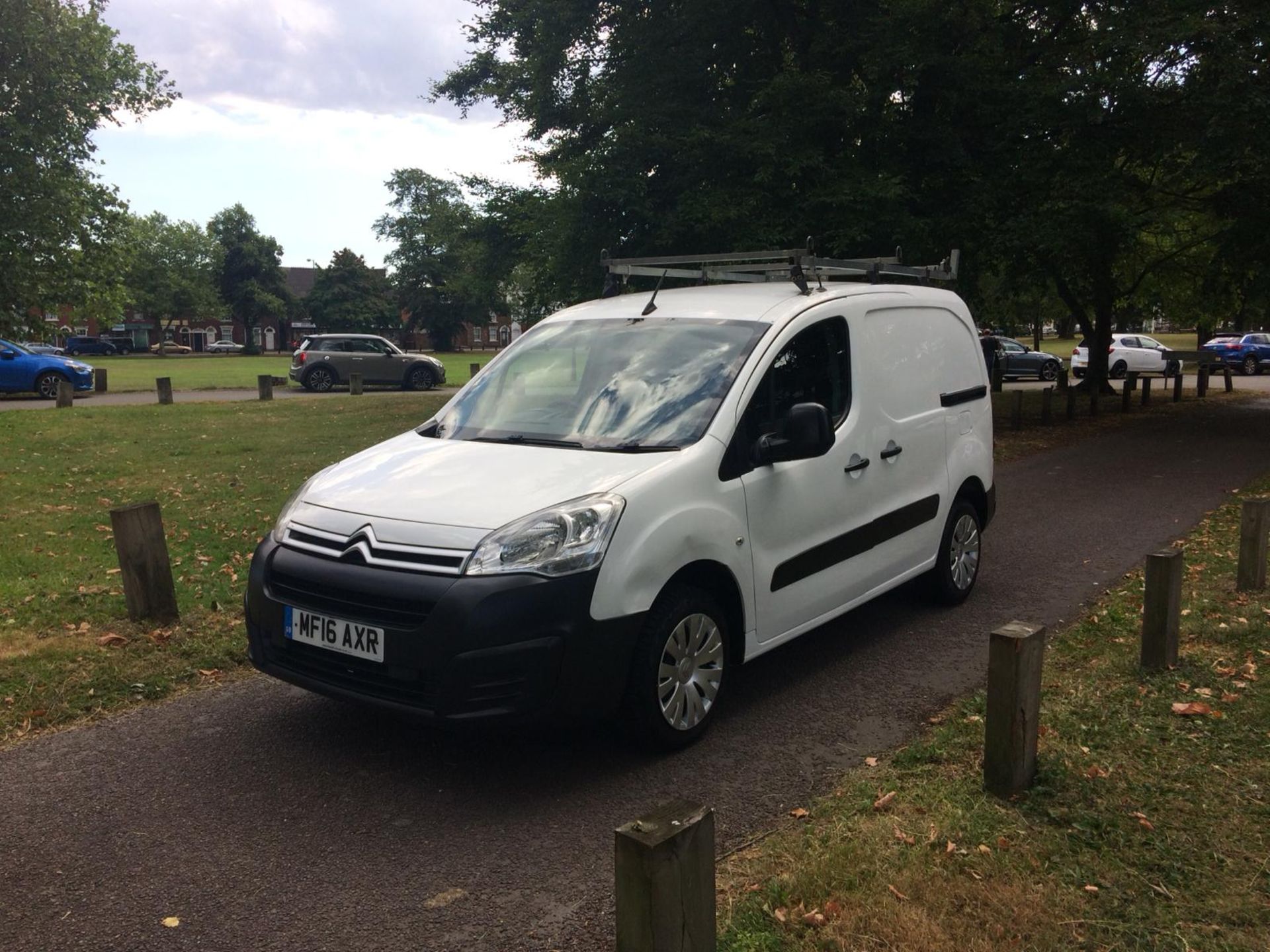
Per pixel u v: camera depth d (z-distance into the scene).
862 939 2.77
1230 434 16.84
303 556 3.96
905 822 3.44
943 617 6.13
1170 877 3.07
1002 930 2.80
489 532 3.69
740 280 6.32
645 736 4.00
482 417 4.85
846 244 13.46
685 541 4.00
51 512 9.09
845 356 5.21
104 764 4.04
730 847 3.35
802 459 4.64
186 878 3.20
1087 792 3.61
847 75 15.60
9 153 25.94
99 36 27.64
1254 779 3.72
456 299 90.88
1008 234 14.71
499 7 20.25
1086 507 10.00
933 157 15.23
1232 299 22.20
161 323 102.00
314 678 3.90
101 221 29.03
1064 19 17.02
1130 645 5.35
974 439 6.48
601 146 15.59
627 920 2.19
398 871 3.24
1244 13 14.33
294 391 28.88
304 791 3.81
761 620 4.52
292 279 118.25
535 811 3.65
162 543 5.67
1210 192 18.58
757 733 4.36
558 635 3.62
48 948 2.83
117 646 5.30
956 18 14.87
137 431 15.69
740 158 14.19
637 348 4.87
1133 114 15.50
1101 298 24.44
